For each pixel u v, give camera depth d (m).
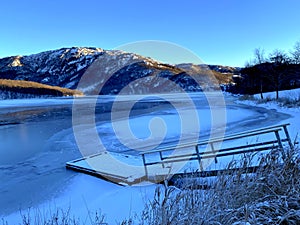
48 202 5.18
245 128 11.59
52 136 12.64
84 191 5.59
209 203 2.24
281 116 14.59
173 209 2.30
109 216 3.60
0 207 5.03
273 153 2.87
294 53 34.88
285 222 2.10
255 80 40.06
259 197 2.43
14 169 7.55
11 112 28.31
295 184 2.40
